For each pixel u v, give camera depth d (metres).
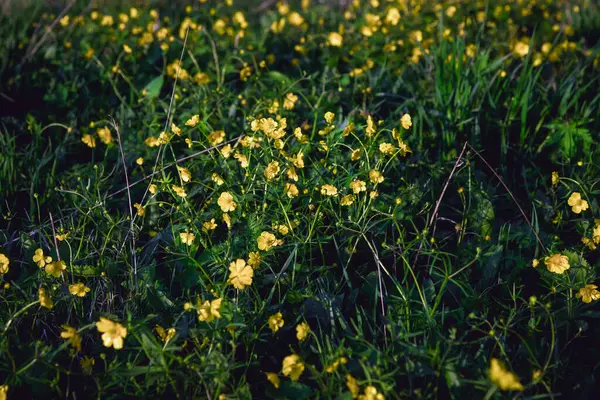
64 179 1.04
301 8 2.04
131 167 1.09
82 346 0.78
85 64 1.38
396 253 0.83
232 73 1.34
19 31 1.66
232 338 0.72
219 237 0.91
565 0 1.88
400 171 1.01
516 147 1.11
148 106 1.22
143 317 0.79
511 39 1.49
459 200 0.96
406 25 1.48
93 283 0.85
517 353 0.73
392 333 0.70
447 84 1.17
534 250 0.89
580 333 0.78
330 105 1.16
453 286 0.82
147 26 1.62
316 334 0.77
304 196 0.91
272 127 0.90
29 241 0.88
